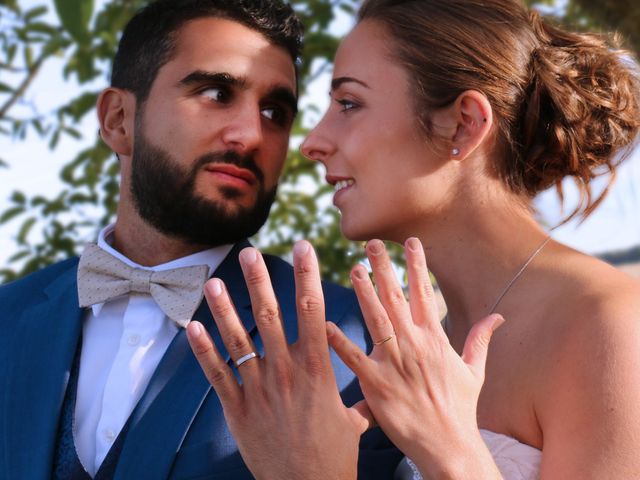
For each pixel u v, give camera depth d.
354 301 2.21
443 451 1.54
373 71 2.01
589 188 2.11
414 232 2.03
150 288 2.19
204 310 2.18
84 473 1.99
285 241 4.76
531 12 2.14
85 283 2.24
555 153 2.03
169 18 2.33
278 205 4.74
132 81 2.39
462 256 2.00
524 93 2.02
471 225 1.99
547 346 1.77
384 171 1.98
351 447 1.59
